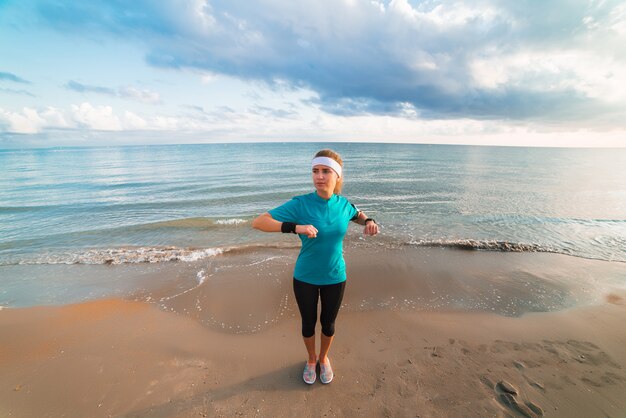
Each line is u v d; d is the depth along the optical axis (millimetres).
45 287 4758
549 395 2346
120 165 35750
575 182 18469
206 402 2330
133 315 3822
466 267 5395
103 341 3215
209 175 23453
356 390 2439
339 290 2178
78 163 41344
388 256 5926
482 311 3855
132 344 3158
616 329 3383
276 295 4363
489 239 7254
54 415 2230
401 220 9227
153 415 2215
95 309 3984
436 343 3117
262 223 1881
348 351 2977
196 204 12453
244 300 4215
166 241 7504
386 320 3609
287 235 7984
